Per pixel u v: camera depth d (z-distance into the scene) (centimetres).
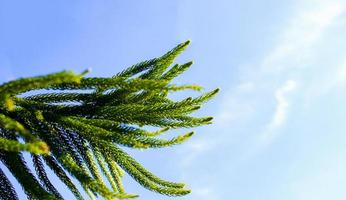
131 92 423
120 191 471
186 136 383
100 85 379
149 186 428
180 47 460
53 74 302
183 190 428
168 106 417
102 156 450
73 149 431
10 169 394
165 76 459
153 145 384
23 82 310
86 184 363
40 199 370
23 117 413
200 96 418
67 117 407
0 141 316
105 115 426
